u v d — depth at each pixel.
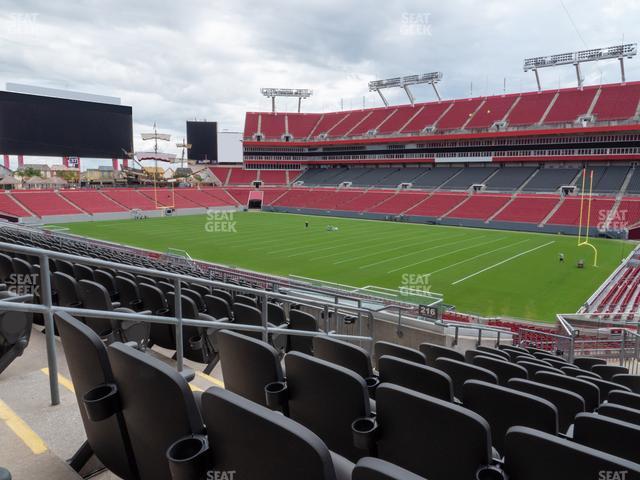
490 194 53.16
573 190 49.19
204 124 77.56
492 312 19.30
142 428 1.99
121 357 1.96
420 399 2.23
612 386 5.75
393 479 1.28
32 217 47.75
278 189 71.12
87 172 80.62
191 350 6.02
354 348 3.74
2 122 50.41
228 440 1.64
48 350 3.16
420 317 12.62
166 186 71.25
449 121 63.34
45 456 2.51
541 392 4.10
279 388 2.78
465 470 2.18
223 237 39.44
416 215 52.25
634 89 53.75
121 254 17.72
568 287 23.05
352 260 29.56
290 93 86.00
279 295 7.07
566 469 1.88
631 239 39.69
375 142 66.56
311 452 1.40
